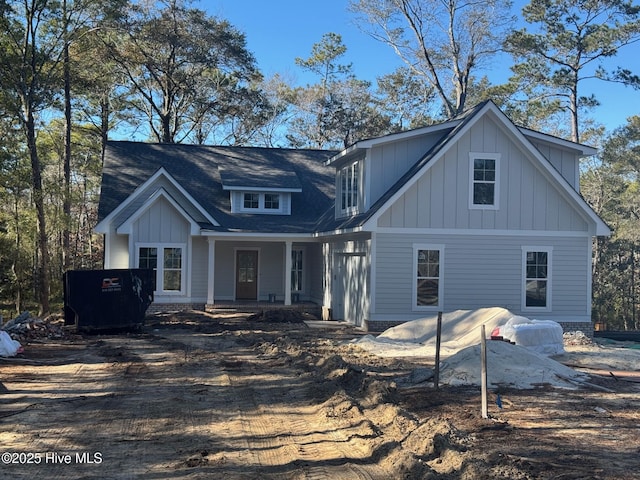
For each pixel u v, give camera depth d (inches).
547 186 776.3
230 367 486.3
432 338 635.5
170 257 949.2
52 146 1407.5
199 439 287.3
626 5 1379.2
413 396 376.2
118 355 549.6
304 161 1179.9
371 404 351.6
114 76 1486.2
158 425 311.7
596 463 252.7
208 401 367.6
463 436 286.8
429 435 277.9
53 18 982.4
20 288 1158.3
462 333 621.6
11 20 950.4
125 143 1146.0
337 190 933.8
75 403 360.8
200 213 988.6
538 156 761.6
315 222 1018.7
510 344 462.3
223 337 688.4
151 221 941.2
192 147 1163.9
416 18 1485.0
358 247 794.2
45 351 578.9
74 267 1418.6
